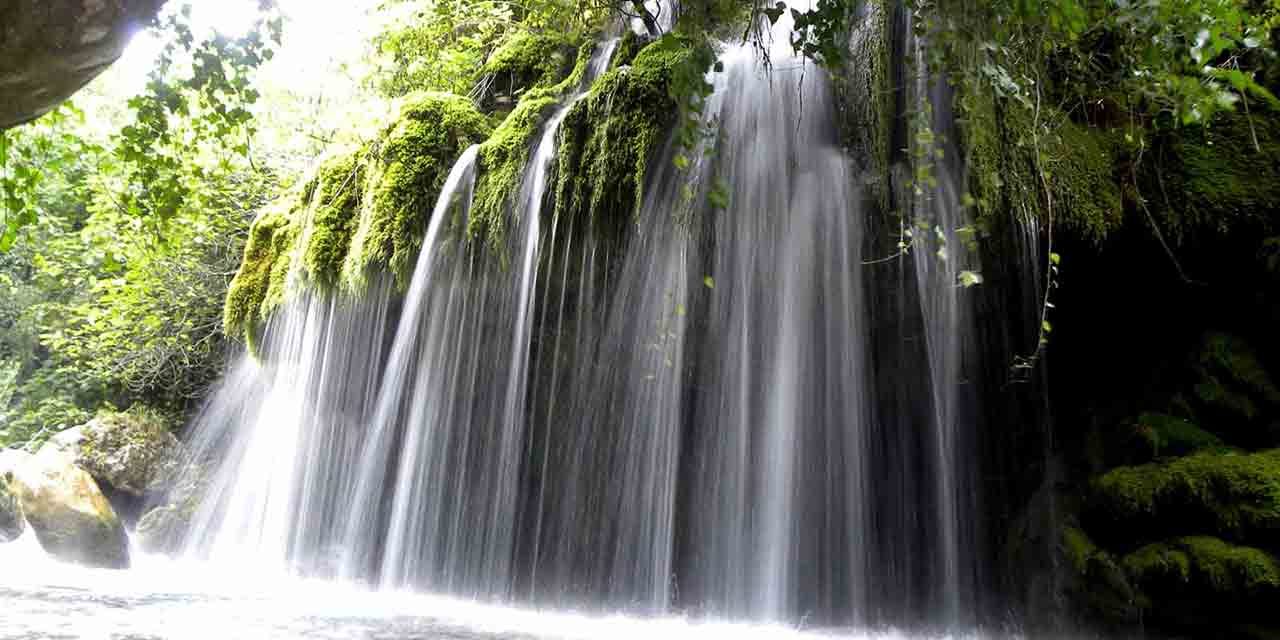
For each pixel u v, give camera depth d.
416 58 8.84
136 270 10.05
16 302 12.71
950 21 3.83
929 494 4.72
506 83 7.19
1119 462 4.39
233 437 8.41
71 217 12.18
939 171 4.48
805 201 4.95
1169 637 3.75
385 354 5.98
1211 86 3.68
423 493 5.71
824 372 4.82
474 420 5.58
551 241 5.27
